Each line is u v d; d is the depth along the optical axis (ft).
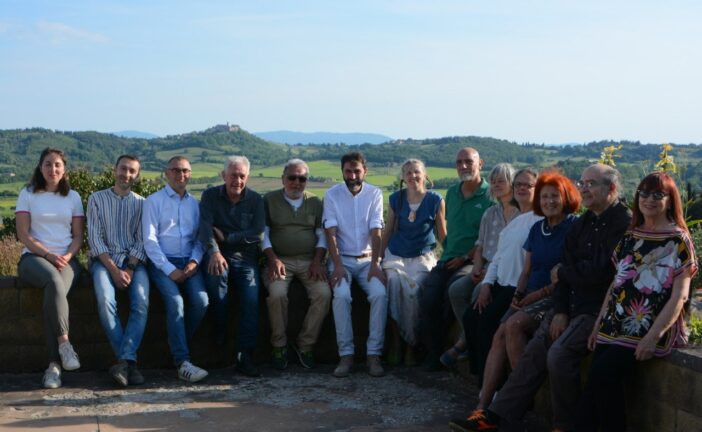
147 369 21.48
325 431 16.74
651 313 13.99
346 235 22.62
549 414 17.20
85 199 41.86
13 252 30.99
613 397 14.19
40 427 16.47
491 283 19.10
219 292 21.06
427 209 22.41
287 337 22.62
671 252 13.93
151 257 20.63
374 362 21.43
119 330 19.99
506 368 17.85
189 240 21.39
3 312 20.35
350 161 22.40
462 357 20.71
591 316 15.51
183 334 20.56
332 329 22.81
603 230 15.56
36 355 20.62
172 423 16.97
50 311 19.38
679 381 13.55
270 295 21.67
